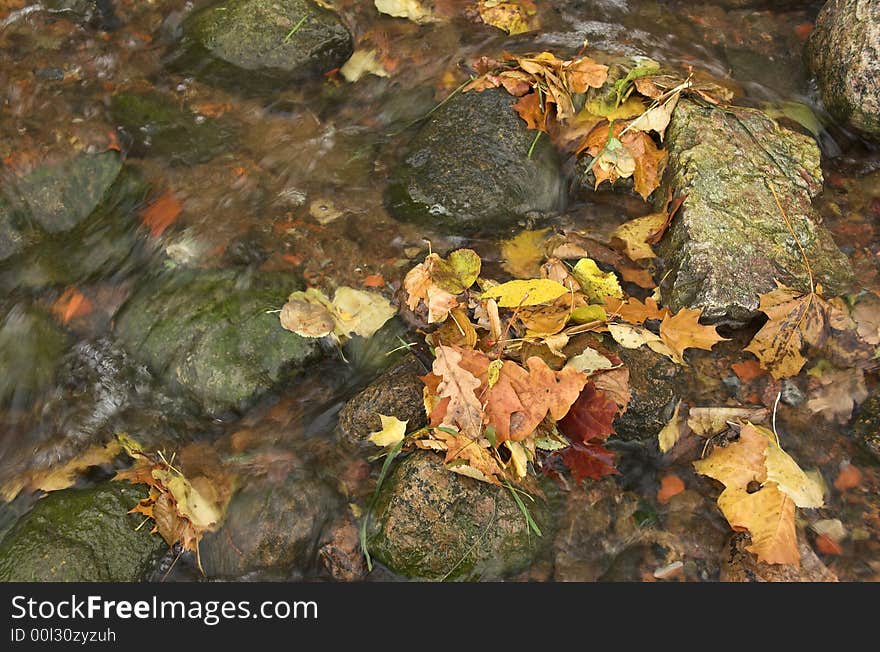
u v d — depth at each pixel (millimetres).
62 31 1877
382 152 1769
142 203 1721
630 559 1499
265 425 1568
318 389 1589
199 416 1578
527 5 1924
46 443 1575
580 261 1635
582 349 1558
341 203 1717
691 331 1582
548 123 1740
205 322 1603
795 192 1665
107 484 1530
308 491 1519
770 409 1567
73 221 1723
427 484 1480
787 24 1916
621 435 1546
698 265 1604
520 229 1685
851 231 1700
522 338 1563
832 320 1601
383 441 1528
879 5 1714
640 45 1867
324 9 1866
